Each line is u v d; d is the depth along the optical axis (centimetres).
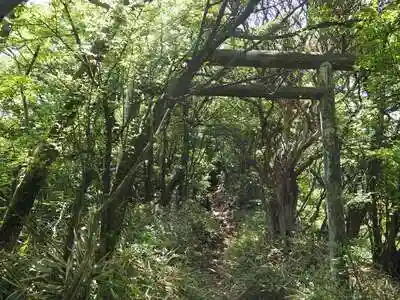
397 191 744
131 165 509
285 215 923
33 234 522
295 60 698
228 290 742
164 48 467
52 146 495
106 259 515
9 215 515
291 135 984
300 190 1159
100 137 502
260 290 728
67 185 586
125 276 507
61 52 498
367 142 762
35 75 522
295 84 855
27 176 516
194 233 1026
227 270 843
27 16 472
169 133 1230
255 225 1097
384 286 616
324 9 679
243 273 789
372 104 723
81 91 455
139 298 505
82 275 446
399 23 572
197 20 493
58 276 464
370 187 778
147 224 870
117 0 441
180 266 654
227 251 953
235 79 829
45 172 515
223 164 1538
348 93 809
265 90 720
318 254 785
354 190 845
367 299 585
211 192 1728
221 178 1720
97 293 473
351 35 718
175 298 557
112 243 515
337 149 723
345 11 704
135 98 504
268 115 928
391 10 566
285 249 847
